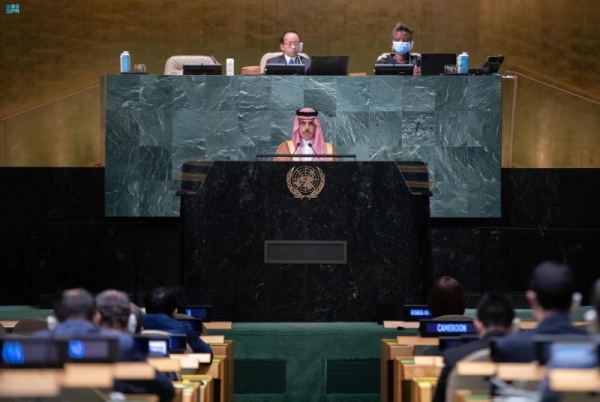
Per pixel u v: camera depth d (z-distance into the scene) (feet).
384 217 122.93
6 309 141.59
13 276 147.02
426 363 76.13
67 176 154.40
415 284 122.93
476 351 64.34
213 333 118.11
